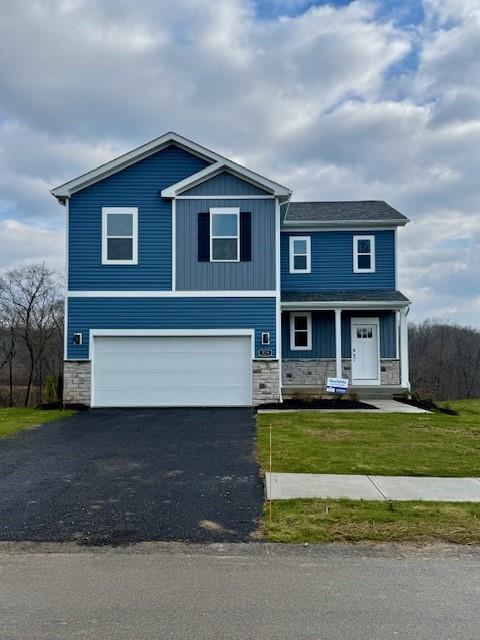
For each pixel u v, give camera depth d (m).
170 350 14.77
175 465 7.70
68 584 3.89
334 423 11.37
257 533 4.98
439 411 14.60
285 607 3.51
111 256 14.82
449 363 40.44
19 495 6.20
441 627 3.26
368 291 18.45
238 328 14.73
